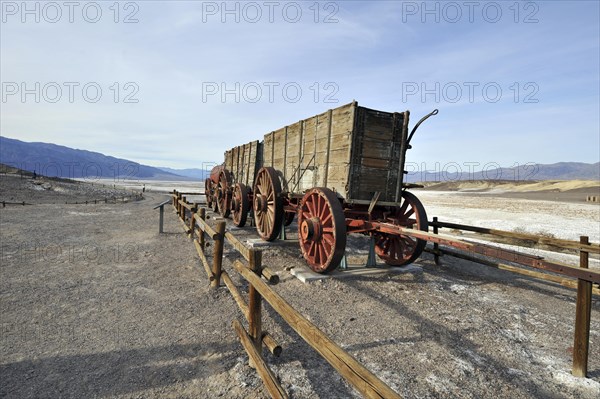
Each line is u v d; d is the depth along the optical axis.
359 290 5.51
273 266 6.89
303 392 2.77
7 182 32.53
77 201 27.98
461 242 3.90
